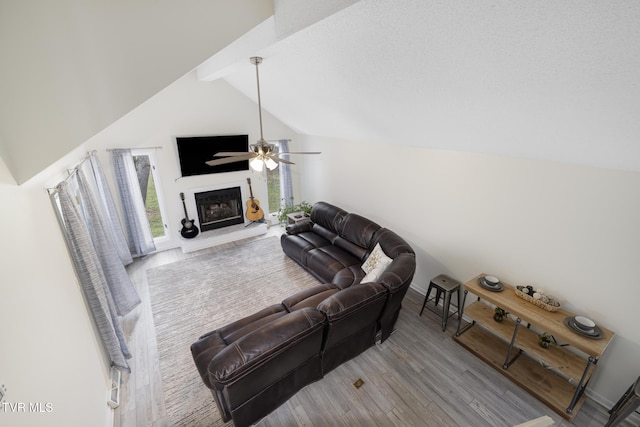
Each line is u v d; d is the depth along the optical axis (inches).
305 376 96.4
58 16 51.9
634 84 48.4
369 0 52.6
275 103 183.6
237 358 72.4
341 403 97.3
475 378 106.7
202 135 204.2
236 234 226.4
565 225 99.4
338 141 203.0
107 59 56.2
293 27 67.4
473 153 122.6
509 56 54.8
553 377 104.7
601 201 89.7
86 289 99.0
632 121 58.3
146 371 111.5
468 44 56.3
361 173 189.6
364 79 91.8
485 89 69.1
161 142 192.4
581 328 90.0
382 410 95.0
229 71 127.7
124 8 55.7
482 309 122.6
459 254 138.4
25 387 50.1
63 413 63.1
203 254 205.3
